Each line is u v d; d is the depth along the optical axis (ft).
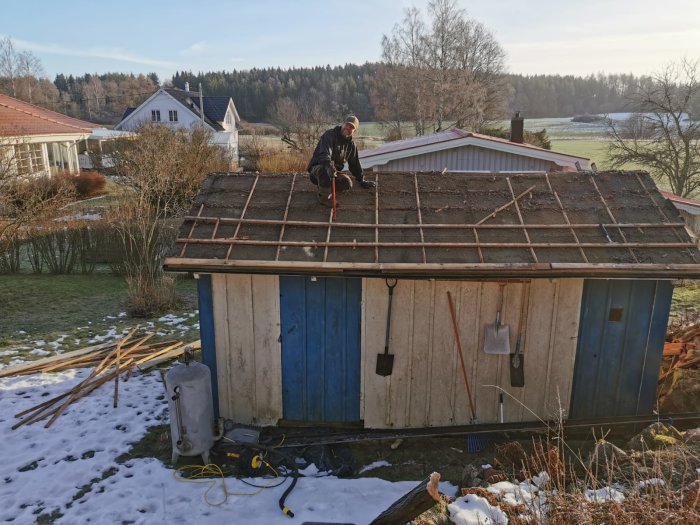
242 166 110.93
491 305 20.04
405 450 20.47
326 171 20.68
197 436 19.01
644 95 89.66
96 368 28.19
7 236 50.24
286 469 19.24
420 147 50.47
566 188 22.41
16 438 21.74
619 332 20.26
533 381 20.66
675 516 12.28
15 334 34.40
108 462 19.97
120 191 76.54
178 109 152.87
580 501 13.19
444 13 149.69
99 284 47.52
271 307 20.44
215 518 16.53
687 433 18.43
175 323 36.96
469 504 15.03
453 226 20.52
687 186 86.48
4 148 56.29
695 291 46.24
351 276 19.07
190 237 20.44
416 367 20.63
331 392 21.04
